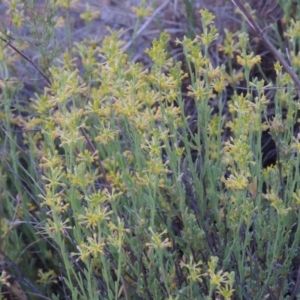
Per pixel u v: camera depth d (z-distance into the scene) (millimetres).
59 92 2119
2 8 3840
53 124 2318
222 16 3701
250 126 2264
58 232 2037
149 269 2168
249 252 2316
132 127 2203
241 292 2246
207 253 2336
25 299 2639
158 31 3801
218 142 2393
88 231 2258
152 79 2268
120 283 2373
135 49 3875
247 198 2219
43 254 2891
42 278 2777
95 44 3152
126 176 2266
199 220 2367
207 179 2447
